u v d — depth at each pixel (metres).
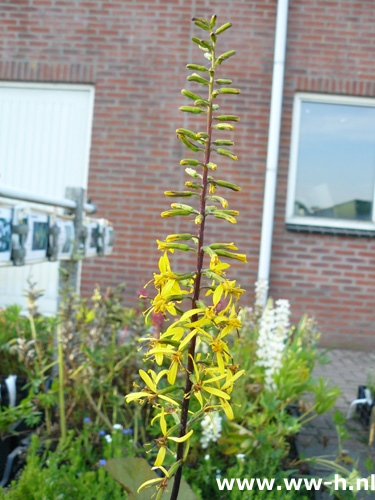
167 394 1.32
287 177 6.44
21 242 2.67
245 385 3.12
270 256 6.38
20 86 6.62
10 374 3.43
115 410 2.76
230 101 6.38
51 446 2.66
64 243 3.28
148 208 6.45
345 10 6.38
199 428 2.64
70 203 3.37
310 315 6.39
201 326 1.34
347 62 6.40
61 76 6.48
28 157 6.69
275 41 6.28
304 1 6.39
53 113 6.64
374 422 3.36
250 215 6.38
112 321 2.96
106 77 6.45
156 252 6.43
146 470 1.57
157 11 6.39
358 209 6.60
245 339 3.48
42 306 6.64
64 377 2.83
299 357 3.54
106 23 6.44
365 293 6.36
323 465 2.80
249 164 6.39
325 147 6.57
